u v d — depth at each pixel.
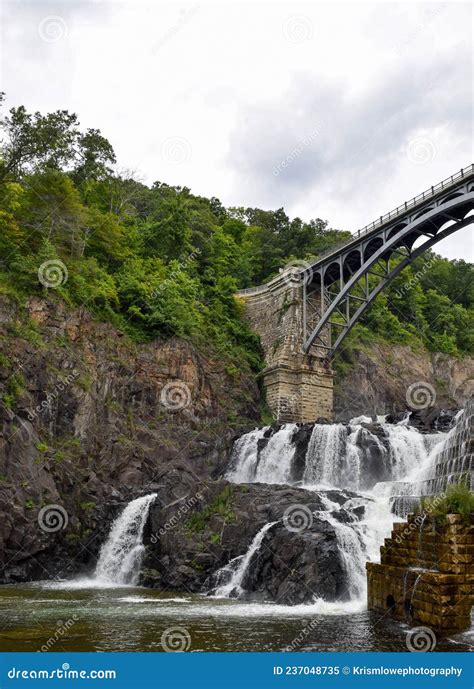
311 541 25.17
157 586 28.91
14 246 44.91
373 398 69.94
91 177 69.31
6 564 30.67
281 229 95.94
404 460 42.72
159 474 40.09
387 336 80.50
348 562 25.11
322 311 58.91
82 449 38.78
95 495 36.56
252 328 63.31
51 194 50.50
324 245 86.12
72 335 42.94
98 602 22.84
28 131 52.25
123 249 57.38
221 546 28.39
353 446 42.75
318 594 23.36
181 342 50.41
